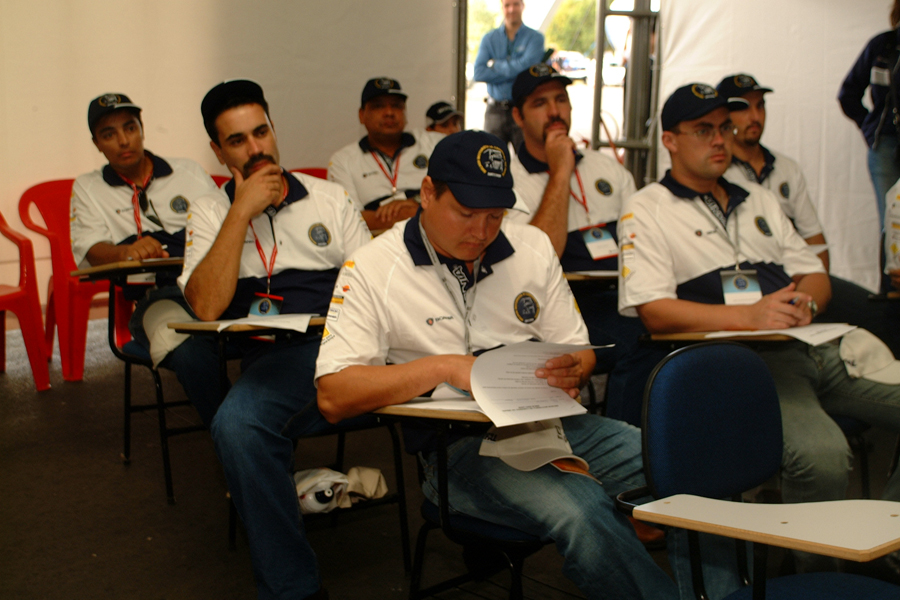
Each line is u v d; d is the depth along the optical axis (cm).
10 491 253
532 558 216
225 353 199
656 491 130
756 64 424
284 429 183
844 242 435
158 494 254
